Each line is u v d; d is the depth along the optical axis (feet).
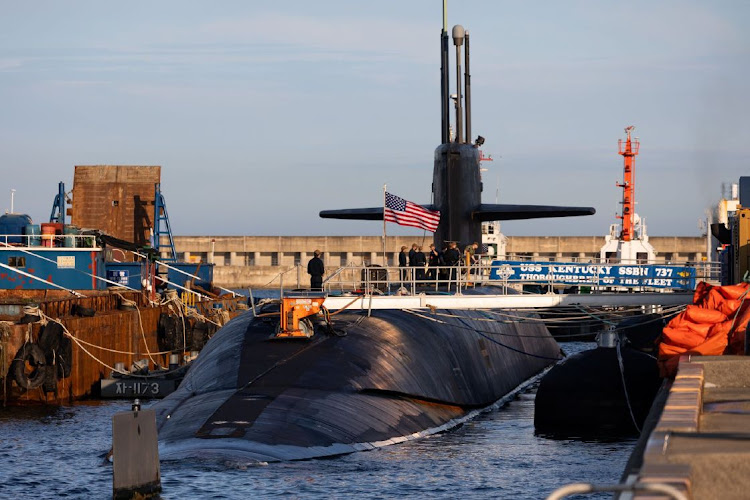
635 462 100.22
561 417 298.56
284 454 220.84
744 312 237.45
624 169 652.07
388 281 321.73
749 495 80.07
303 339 288.51
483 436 280.51
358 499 193.77
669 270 397.80
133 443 189.26
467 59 424.87
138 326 476.95
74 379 388.37
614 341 316.81
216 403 251.19
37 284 503.20
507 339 426.10
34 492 204.54
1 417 328.49
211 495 191.42
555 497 64.23
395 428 258.37
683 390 118.21
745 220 289.74
